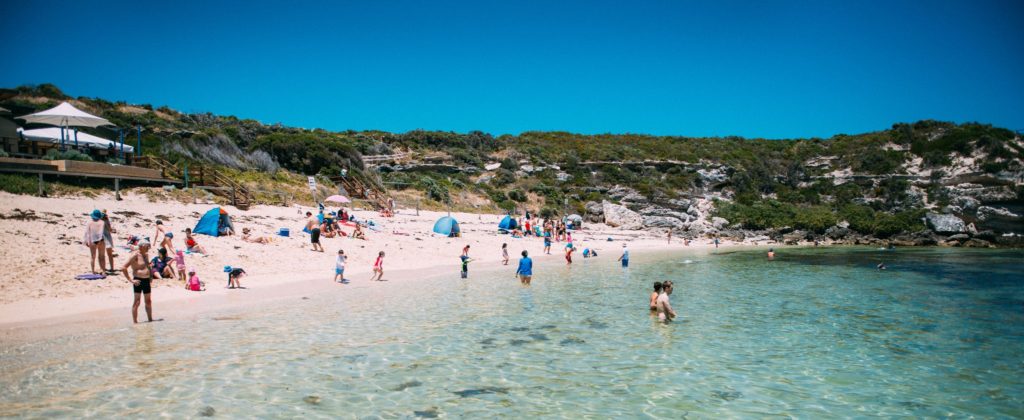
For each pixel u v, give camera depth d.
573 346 11.74
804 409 8.23
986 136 75.56
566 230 45.47
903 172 77.25
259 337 11.91
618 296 18.55
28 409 7.56
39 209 22.34
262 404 8.05
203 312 14.23
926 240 50.03
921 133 86.19
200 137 45.56
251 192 38.22
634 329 13.45
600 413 7.99
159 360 9.97
